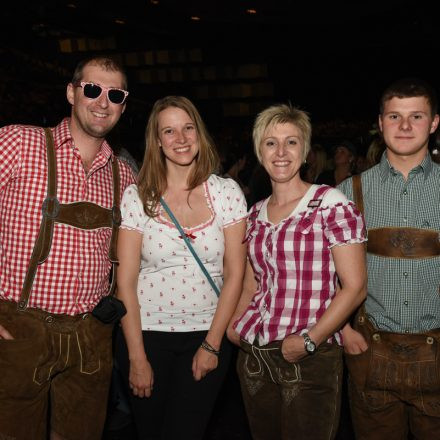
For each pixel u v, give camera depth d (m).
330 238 2.50
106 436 3.75
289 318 2.57
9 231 2.65
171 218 2.71
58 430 2.84
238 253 2.75
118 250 2.77
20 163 2.63
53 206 2.64
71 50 16.92
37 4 14.19
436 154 2.95
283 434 2.63
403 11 18.00
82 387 2.80
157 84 18.58
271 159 2.63
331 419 2.58
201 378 2.75
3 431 2.68
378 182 2.66
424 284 2.57
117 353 2.86
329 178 6.94
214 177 2.79
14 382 2.66
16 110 10.66
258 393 2.72
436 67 19.06
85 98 2.69
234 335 2.76
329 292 2.56
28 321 2.65
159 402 2.81
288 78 19.94
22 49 14.64
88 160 2.77
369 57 19.53
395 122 2.54
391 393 2.68
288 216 2.61
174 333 2.76
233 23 18.83
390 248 2.60
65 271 2.66
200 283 2.75
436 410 2.61
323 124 16.83
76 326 2.72
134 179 2.96
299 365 2.57
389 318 2.64
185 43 18.28
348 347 2.72
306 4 17.84
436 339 2.59
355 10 18.23
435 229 2.54
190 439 2.78
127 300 2.74
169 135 2.70
